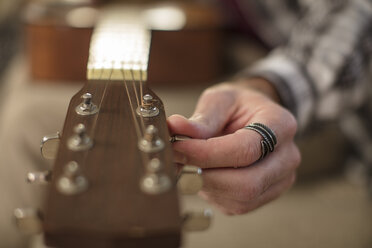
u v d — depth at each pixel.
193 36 1.15
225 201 0.52
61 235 0.34
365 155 1.06
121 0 1.23
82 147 0.39
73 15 1.12
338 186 1.05
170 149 0.40
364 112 0.99
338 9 0.76
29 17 1.11
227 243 0.89
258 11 1.10
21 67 1.28
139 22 1.00
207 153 0.48
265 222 0.95
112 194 0.36
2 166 1.00
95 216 0.34
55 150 0.43
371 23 0.75
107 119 0.43
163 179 0.37
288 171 0.54
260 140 0.49
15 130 1.05
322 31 0.75
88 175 0.37
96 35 0.84
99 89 0.49
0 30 1.44
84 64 1.15
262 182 0.50
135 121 0.43
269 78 0.67
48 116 1.08
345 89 0.73
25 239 0.90
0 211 0.92
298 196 1.02
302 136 0.73
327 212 0.98
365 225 0.94
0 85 1.35
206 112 0.54
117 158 0.38
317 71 0.70
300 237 0.91
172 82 1.21
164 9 1.19
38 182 0.38
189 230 0.38
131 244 0.34
